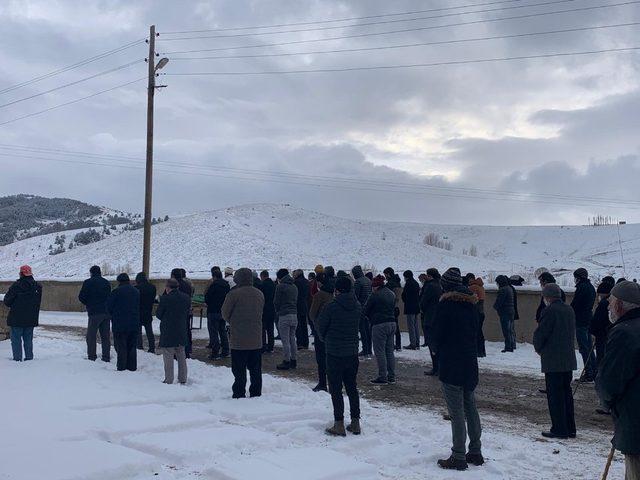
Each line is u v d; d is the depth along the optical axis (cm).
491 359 1578
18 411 816
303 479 602
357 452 733
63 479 565
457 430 687
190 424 791
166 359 1104
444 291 713
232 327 997
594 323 1005
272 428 810
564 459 739
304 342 1698
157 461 636
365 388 1176
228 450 698
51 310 3167
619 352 462
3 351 1412
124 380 1087
